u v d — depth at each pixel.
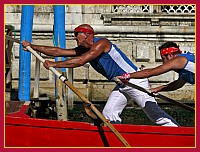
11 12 17.09
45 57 16.77
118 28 16.91
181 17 16.94
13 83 16.97
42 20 16.98
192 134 9.44
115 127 9.30
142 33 16.98
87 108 9.32
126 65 10.19
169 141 9.41
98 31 16.94
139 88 10.18
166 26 17.00
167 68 9.44
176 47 9.76
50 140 9.40
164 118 10.37
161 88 10.34
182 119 15.60
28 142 9.42
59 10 13.59
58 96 11.89
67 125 9.38
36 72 12.95
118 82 9.78
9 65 13.48
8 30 13.84
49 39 17.00
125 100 10.46
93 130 9.36
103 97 17.12
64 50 10.55
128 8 17.22
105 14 16.84
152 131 9.36
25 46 10.37
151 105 10.37
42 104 13.14
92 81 17.09
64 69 13.47
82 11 17.02
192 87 17.00
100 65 10.06
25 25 13.34
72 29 16.89
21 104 11.59
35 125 9.41
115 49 9.99
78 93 9.32
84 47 10.41
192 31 16.95
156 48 17.03
